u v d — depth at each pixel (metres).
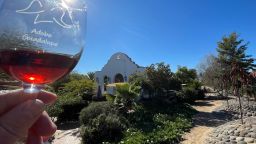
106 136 12.86
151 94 26.95
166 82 27.56
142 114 18.62
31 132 1.44
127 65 38.16
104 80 39.94
